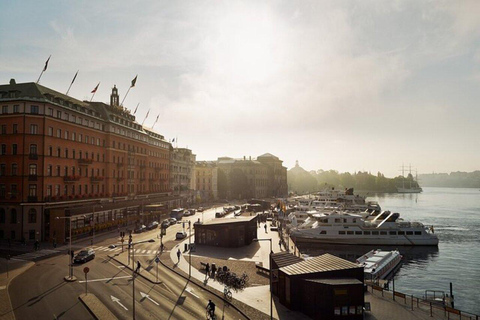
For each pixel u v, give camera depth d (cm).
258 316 3516
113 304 3731
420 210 17850
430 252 8194
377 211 12825
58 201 7700
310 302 3503
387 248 8588
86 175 8788
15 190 7138
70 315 3431
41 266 5284
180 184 15762
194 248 6644
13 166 7162
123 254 6194
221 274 4728
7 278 4612
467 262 7288
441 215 15438
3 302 3744
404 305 3909
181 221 10750
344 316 3362
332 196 15750
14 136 7169
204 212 13450
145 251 6506
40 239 7206
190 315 3497
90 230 8012
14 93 7356
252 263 5766
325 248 8575
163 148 13938
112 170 9919
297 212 11719
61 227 7112
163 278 4794
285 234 8875
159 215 10806
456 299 5109
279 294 3972
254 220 7862
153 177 12912
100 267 5272
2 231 7181
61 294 4031
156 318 3391
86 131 8844
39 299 3856
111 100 11300
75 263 5488
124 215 9838
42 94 7556
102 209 8631
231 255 6384
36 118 7269
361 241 8725
